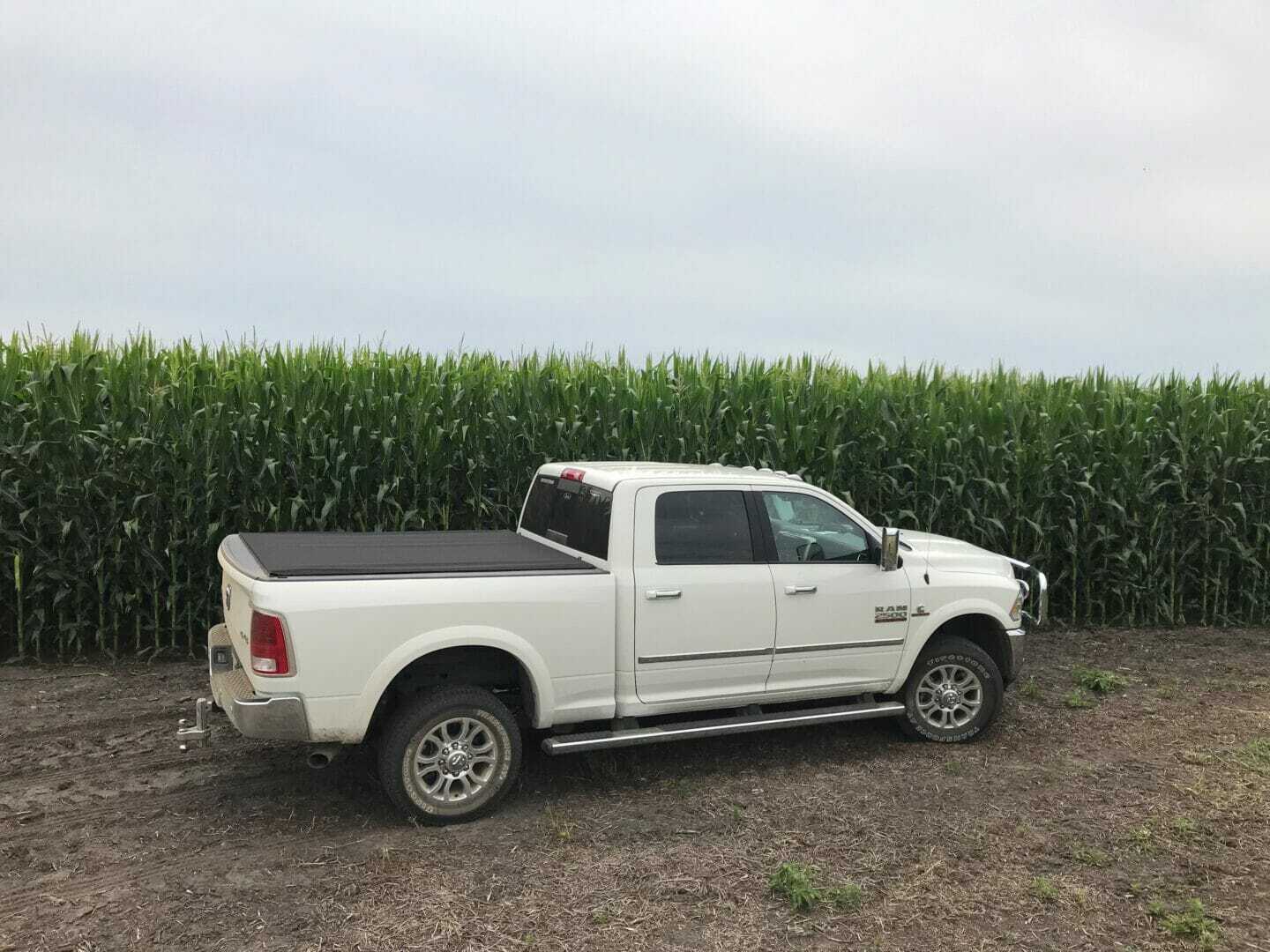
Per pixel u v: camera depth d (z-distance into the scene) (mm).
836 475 10453
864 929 3949
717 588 5434
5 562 8305
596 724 6199
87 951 3609
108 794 5266
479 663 5148
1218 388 11781
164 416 8602
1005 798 5461
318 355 9688
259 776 5566
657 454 10195
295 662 4398
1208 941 3881
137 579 8531
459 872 4348
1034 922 4051
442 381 9672
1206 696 7898
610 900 4125
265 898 4055
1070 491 10781
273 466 8602
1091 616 11016
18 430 8438
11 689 7434
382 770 4773
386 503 9352
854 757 6113
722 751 6199
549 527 6145
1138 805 5398
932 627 6172
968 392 10883
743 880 4355
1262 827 5117
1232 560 11242
